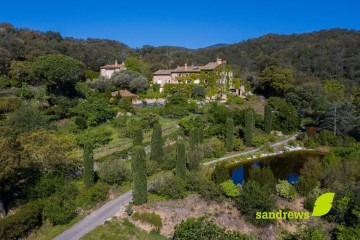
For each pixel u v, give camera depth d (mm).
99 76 80625
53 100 54688
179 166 31328
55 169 29375
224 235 21906
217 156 43375
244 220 26312
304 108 67125
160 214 26375
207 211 27141
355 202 25531
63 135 39906
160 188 29281
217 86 80500
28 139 30969
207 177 32125
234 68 111500
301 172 35562
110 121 53156
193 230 21734
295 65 113375
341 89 86250
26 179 27406
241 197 27156
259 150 47625
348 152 38406
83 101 55688
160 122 54250
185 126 49719
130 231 23672
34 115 43594
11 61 72188
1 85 61312
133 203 27594
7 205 25484
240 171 39688
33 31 120625
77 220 24828
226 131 46500
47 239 22031
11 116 42906
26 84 64625
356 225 24375
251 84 93312
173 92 75062
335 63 106188
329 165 33250
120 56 119438
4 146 23719
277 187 29719
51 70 59500
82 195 27406
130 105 59438
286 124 56438
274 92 85500
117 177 31156
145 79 75875
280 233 25516
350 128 51688
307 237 23141
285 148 48656
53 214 23734
